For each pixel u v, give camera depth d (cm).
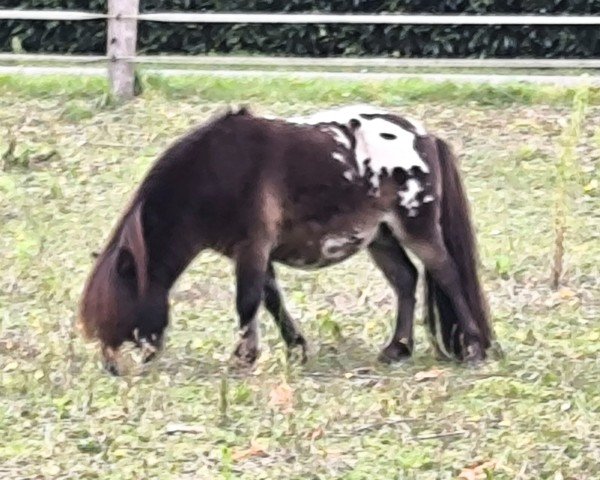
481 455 950
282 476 922
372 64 2020
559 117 1859
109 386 1073
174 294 1311
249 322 1095
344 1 2234
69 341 1166
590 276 1363
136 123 1820
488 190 1614
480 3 2222
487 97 1939
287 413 1013
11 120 1834
